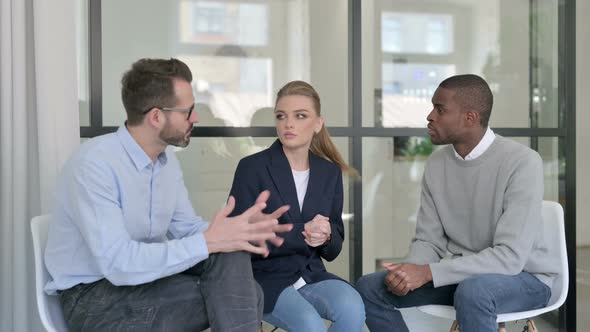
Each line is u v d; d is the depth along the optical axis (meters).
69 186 1.55
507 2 2.88
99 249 1.47
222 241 1.51
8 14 2.19
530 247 1.90
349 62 2.72
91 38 2.42
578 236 5.07
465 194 2.08
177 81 1.63
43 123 2.21
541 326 2.97
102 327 1.53
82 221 1.49
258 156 2.06
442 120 2.06
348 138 2.72
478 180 2.04
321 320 1.75
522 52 2.90
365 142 2.75
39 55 2.20
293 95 2.01
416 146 2.81
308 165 2.09
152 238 1.75
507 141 2.05
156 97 1.61
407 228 2.83
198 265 1.64
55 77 2.22
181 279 1.61
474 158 2.06
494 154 2.03
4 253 2.23
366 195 2.77
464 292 1.81
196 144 2.57
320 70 2.70
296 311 1.76
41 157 2.21
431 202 2.19
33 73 2.26
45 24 2.20
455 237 2.10
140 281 1.49
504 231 1.91
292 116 2.00
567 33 2.89
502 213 1.98
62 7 2.22
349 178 2.73
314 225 1.90
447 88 2.06
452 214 2.12
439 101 2.07
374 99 2.76
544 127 2.92
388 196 2.79
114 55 2.46
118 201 1.60
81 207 1.49
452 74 2.84
